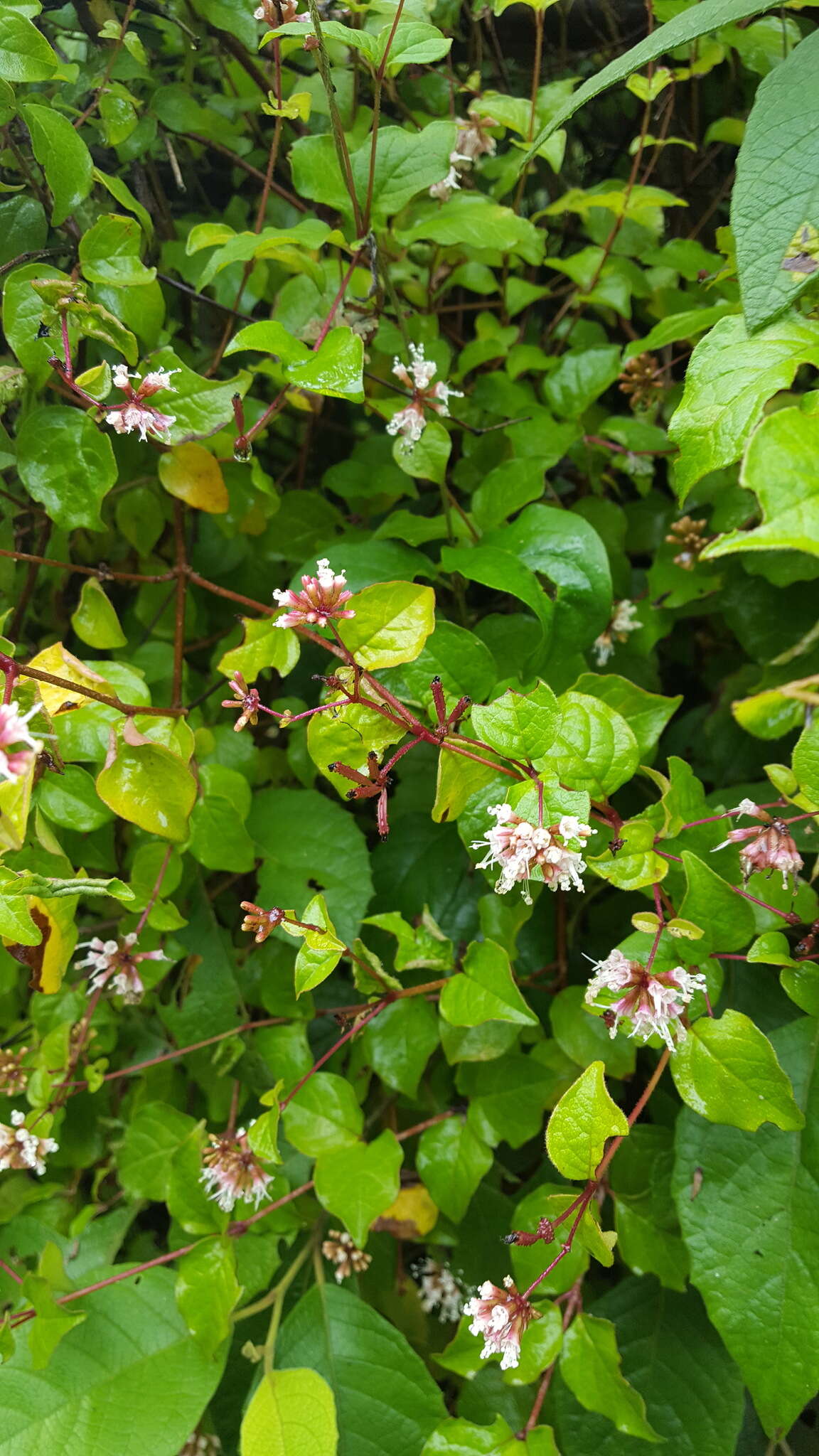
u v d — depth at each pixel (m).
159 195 0.47
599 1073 0.33
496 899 0.41
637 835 0.36
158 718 0.39
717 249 0.47
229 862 0.42
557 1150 0.33
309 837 0.43
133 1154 0.43
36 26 0.46
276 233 0.39
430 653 0.37
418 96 0.49
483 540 0.41
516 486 0.42
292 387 0.40
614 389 0.51
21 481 0.45
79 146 0.39
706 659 0.50
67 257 0.43
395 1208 0.43
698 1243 0.36
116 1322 0.41
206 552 0.47
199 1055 0.44
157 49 0.47
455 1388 0.46
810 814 0.34
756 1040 0.34
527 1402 0.40
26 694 0.35
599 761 0.35
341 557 0.41
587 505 0.46
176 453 0.41
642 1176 0.40
